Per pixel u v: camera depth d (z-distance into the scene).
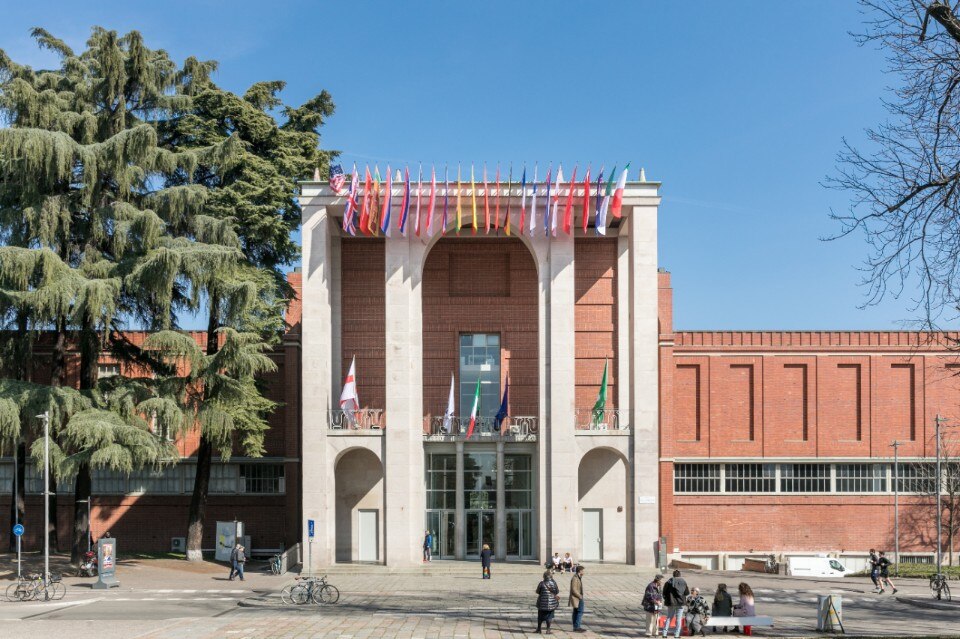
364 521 47.09
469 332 48.66
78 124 41.66
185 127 47.38
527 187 45.34
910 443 52.81
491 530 46.59
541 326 45.03
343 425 45.97
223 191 46.22
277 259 49.78
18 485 45.03
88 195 41.03
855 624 28.86
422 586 38.44
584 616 29.83
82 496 42.59
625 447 44.53
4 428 37.94
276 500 51.91
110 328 43.66
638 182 45.25
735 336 53.78
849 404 53.34
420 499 45.03
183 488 52.03
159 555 48.72
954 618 30.50
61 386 41.75
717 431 53.06
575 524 43.91
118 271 41.44
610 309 48.09
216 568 43.94
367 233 46.50
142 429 40.44
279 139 49.78
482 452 46.97
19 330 41.88
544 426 44.53
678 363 53.62
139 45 43.06
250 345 42.78
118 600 33.78
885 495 52.56
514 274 48.66
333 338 47.50
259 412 49.72
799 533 52.38
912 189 17.19
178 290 45.97
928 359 53.06
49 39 44.56
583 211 44.97
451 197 45.56
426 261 48.81
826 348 53.53
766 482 52.84
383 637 25.41
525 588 37.75
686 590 26.30
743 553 52.09
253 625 27.62
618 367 47.56
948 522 52.59
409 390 44.59
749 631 26.38
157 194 42.91
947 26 15.83
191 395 42.66
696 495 52.53
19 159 40.03
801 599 35.44
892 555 52.22
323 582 33.47
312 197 45.34
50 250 39.03
